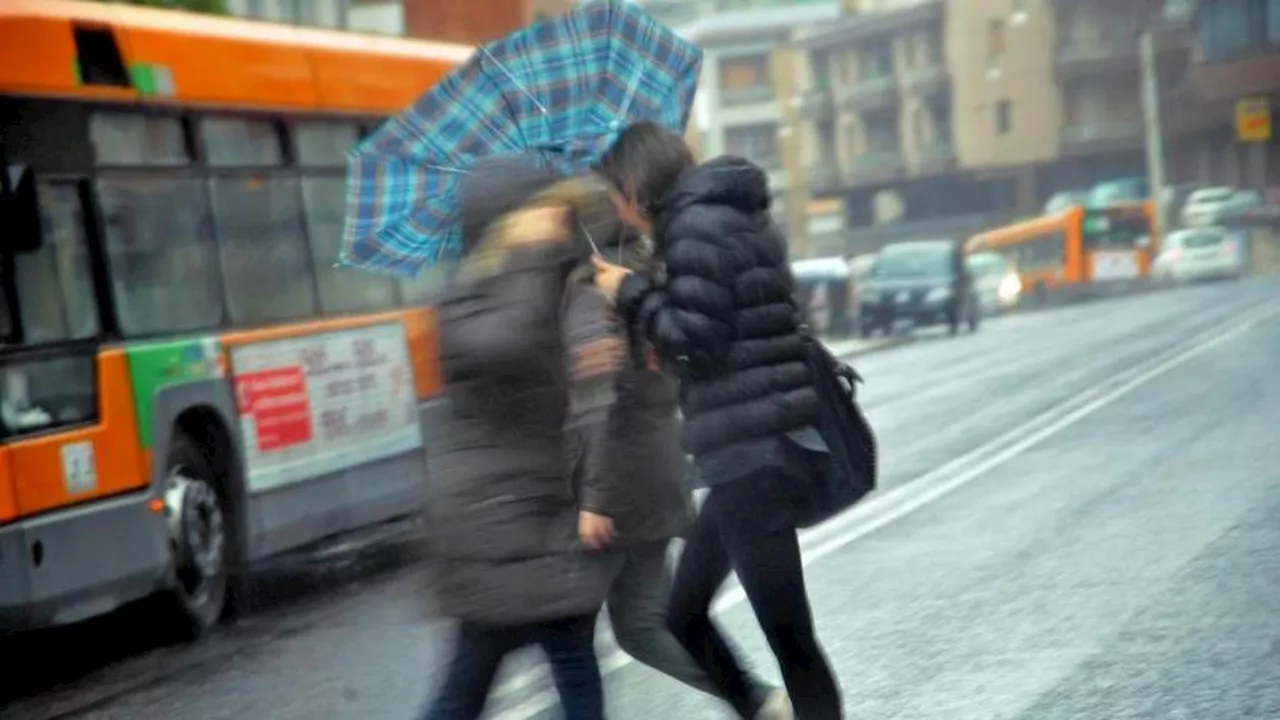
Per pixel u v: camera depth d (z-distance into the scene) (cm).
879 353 4775
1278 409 2220
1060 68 11356
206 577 1345
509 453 628
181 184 1366
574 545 630
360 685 1093
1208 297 6134
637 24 776
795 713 723
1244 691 891
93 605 1204
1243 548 1290
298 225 1524
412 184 775
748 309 684
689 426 691
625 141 702
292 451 1456
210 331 1373
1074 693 909
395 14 5288
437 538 632
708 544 730
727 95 13975
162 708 1077
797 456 691
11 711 1109
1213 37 9856
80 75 1254
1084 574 1238
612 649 1112
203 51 1411
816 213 8806
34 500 1150
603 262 699
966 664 994
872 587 1252
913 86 12275
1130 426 2178
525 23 6006
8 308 1156
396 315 1645
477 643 646
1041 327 5369
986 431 2289
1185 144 11006
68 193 1233
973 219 11856
